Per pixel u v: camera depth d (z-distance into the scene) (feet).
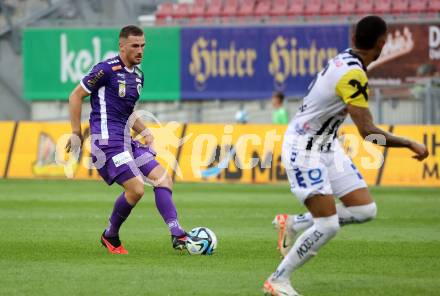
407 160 224.53
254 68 291.38
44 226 142.10
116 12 317.83
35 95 307.37
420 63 281.33
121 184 109.29
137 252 112.47
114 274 94.94
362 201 87.30
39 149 249.75
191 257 108.17
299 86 288.10
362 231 136.26
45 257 107.96
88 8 318.24
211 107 296.10
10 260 105.40
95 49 302.66
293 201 186.09
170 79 297.94
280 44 288.92
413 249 115.65
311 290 85.66
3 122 254.27
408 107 263.29
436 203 183.11
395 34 282.77
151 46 298.56
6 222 147.95
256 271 97.19
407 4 302.86
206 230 111.14
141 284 88.79
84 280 91.09
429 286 87.81
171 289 86.07
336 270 98.12
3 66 313.32
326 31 285.02
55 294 83.51
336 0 310.65
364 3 306.96
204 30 294.46
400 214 162.71
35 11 320.29
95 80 107.96
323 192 81.00
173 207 111.86
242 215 159.94
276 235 130.72
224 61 293.64
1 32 311.27
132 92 109.60
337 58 81.15
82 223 146.61
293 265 80.69
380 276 94.07
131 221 150.20
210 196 197.16
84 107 291.38
